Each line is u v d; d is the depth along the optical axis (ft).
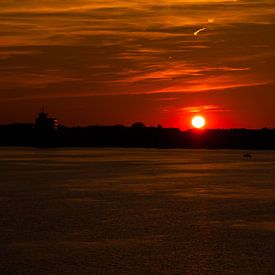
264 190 400.47
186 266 187.32
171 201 334.85
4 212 290.15
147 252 204.64
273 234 235.20
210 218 272.51
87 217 274.16
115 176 529.86
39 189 406.00
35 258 194.90
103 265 187.62
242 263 191.21
